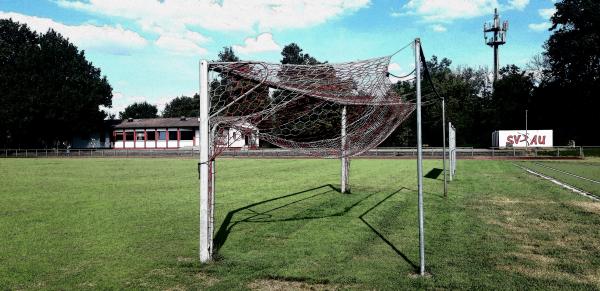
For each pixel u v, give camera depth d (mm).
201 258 6297
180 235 8039
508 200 11953
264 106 6785
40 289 5293
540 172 21500
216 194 13578
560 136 52812
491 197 12547
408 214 9922
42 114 50625
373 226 8641
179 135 54875
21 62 50438
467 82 69000
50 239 7746
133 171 22938
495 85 60656
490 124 60188
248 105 6695
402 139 54906
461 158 34281
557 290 5152
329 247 7070
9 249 7074
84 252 6895
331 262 6258
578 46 46344
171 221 9344
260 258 6480
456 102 60562
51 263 6316
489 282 5418
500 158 33969
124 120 59750
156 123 56469
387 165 27000
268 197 12906
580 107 49750
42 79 50938
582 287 5242
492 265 6098
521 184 15977
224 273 5828
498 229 8305
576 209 10461
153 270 5996
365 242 7363
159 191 14438
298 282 5492
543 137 41438
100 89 56875
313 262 6262
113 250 7000
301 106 7824
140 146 56219
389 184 16188
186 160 34094
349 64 6422
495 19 67312
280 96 6832
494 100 60594
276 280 5562
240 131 7078
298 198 12656
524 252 6734
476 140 61938
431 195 13039
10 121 48375
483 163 28719
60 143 56469
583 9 46281
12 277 5715
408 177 18953
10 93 49094
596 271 5832
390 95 9242
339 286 5336
